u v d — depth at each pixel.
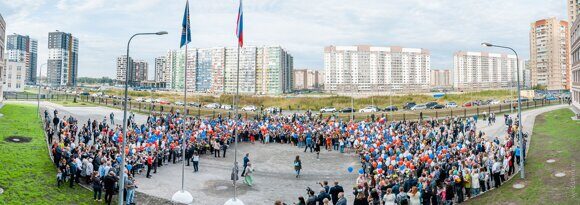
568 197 21.38
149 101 104.44
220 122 53.78
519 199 22.33
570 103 77.12
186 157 34.94
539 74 181.50
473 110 78.19
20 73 131.25
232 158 38.66
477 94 122.00
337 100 113.50
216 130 44.66
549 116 56.03
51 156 31.58
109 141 35.69
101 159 25.97
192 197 24.55
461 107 87.69
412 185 21.47
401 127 47.94
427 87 193.00
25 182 25.22
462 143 35.22
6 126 40.22
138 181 28.50
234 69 177.62
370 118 70.44
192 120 53.66
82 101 86.19
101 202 23.62
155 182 28.53
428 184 21.27
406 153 30.58
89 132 40.06
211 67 183.88
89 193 25.09
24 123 43.66
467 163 25.19
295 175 32.38
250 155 40.59
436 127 52.31
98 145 30.83
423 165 26.73
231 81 178.75
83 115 62.12
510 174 27.28
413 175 23.81
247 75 174.25
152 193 25.73
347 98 115.25
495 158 26.27
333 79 180.50
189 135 40.94
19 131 38.62
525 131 44.59
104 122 44.91
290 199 25.59
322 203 19.62
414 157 29.86
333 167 35.41
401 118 71.12
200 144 39.44
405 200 19.28
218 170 33.34
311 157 39.81
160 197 24.80
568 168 26.25
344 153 42.06
